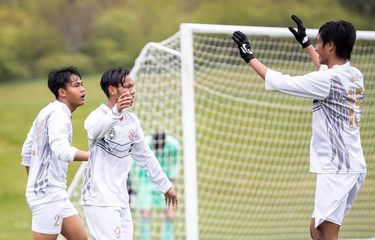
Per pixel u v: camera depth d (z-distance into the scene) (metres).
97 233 24.23
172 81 37.69
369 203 43.53
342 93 23.20
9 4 173.12
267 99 44.88
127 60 161.88
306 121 44.12
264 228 44.72
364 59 42.34
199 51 37.75
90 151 24.52
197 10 162.50
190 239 32.91
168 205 25.84
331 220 23.44
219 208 47.09
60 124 25.05
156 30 163.50
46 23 170.00
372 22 155.38
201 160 46.41
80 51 166.12
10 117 120.56
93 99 121.50
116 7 172.38
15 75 160.00
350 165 23.25
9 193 75.06
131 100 23.81
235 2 159.25
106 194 24.14
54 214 25.77
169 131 38.47
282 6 156.25
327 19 153.88
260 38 44.59
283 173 45.56
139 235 37.25
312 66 42.72
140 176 36.62
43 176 25.70
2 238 48.03
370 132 42.25
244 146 42.56
